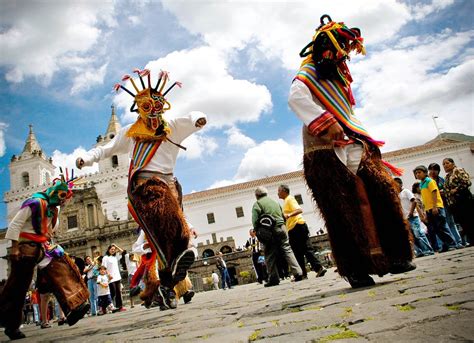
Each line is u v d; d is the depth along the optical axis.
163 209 3.49
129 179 3.88
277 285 6.64
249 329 2.03
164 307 5.30
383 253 2.82
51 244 4.36
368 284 2.95
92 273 10.77
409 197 8.28
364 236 2.83
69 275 4.14
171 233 3.48
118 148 4.41
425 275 2.96
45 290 4.23
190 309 4.48
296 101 2.98
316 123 2.85
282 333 1.75
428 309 1.66
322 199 2.92
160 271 3.55
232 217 45.47
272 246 6.77
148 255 5.28
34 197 4.32
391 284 2.75
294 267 6.62
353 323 1.69
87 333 3.66
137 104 4.03
